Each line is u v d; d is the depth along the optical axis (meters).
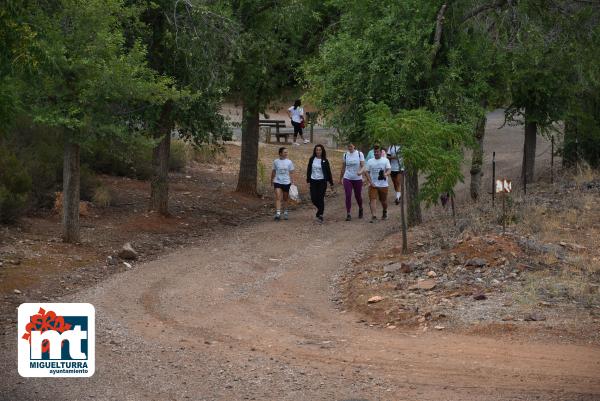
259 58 23.73
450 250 15.88
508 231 17.69
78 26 16.84
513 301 13.03
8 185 19.72
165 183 22.02
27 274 15.56
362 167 22.55
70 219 18.09
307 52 25.80
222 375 10.30
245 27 23.22
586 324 11.83
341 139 21.48
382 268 15.99
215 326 12.77
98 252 17.88
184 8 20.23
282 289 15.34
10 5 12.10
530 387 9.47
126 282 15.73
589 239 17.31
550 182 26.48
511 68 22.59
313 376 10.17
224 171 31.66
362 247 18.84
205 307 13.98
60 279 15.67
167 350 11.42
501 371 10.09
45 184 21.83
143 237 19.83
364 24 20.17
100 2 16.80
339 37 20.61
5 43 12.45
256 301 14.44
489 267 14.95
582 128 26.73
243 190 27.09
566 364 10.25
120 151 19.94
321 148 22.44
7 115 14.03
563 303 12.85
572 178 26.36
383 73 19.73
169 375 10.34
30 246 17.42
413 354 10.96
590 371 9.96
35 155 22.00
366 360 10.78
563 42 22.50
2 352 11.41
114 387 9.93
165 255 18.47
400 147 17.09
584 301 12.91
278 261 17.72
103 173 26.70
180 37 20.11
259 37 23.47
